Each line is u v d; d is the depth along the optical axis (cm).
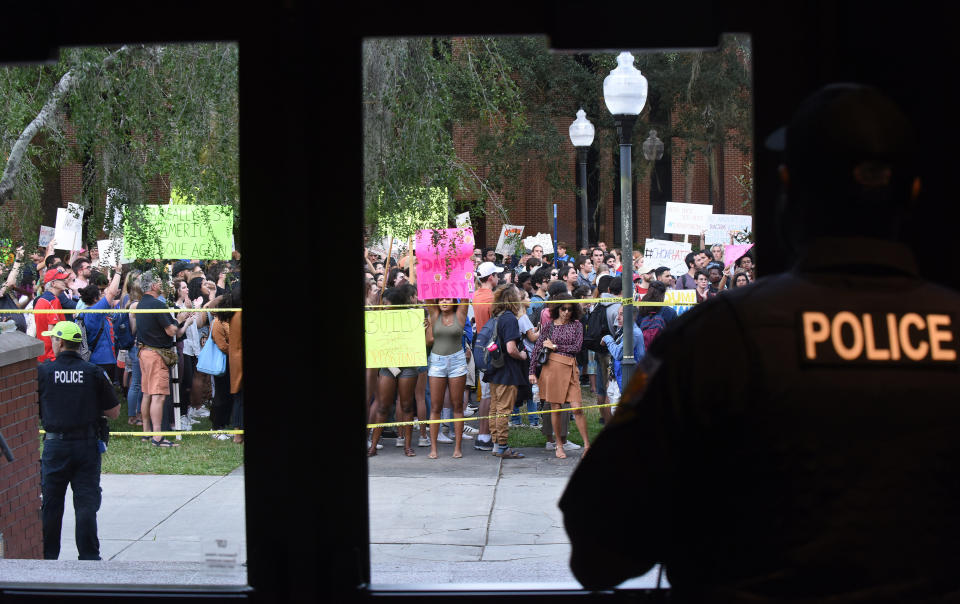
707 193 2983
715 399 145
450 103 785
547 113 2603
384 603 212
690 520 152
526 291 1104
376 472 870
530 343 952
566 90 2684
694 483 151
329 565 214
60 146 752
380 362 904
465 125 1889
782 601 138
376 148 729
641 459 149
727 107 2550
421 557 617
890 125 147
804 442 139
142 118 675
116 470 877
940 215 204
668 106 2689
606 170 2772
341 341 214
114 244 709
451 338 924
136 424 1061
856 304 146
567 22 207
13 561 353
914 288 150
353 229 213
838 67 204
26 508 602
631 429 151
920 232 206
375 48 719
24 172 789
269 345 210
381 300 957
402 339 898
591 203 3047
